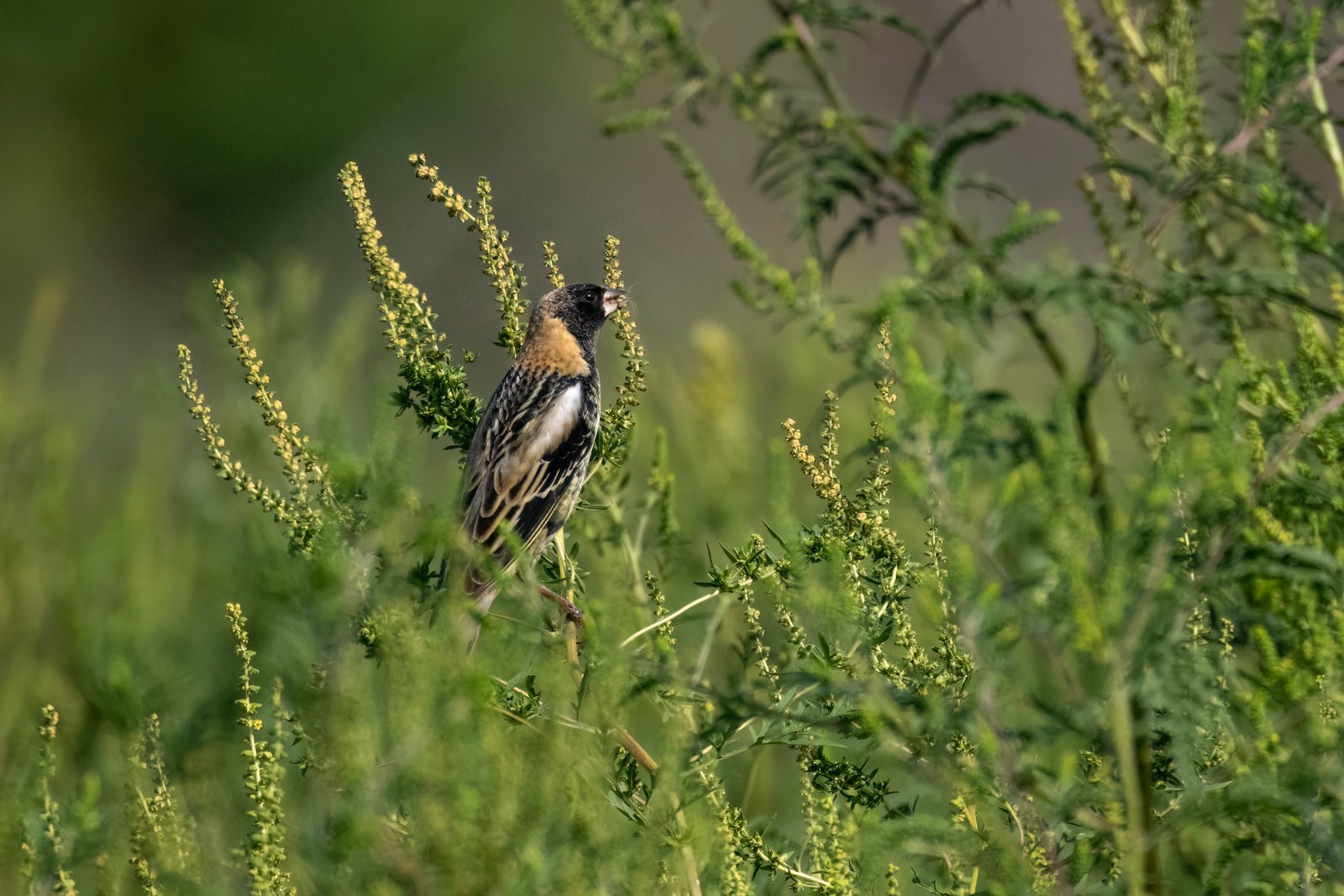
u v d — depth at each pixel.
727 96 8.53
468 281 34.12
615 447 8.98
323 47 36.59
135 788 7.32
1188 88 8.36
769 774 9.00
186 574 12.24
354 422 11.39
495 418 11.17
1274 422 7.47
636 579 8.53
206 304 12.38
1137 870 6.18
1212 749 6.62
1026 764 6.26
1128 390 8.05
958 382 7.22
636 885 6.11
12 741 9.56
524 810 6.02
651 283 32.78
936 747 6.22
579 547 9.15
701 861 6.59
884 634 6.77
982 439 6.91
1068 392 6.28
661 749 6.61
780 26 8.60
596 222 34.56
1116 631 6.03
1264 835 6.37
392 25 36.62
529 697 7.24
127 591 12.17
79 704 10.37
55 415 13.32
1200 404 7.34
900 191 8.47
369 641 6.88
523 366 11.66
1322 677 6.52
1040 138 27.84
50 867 7.01
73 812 7.21
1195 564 6.59
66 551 12.45
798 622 6.88
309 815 6.64
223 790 7.54
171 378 14.09
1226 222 8.81
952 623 6.56
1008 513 6.94
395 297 9.04
